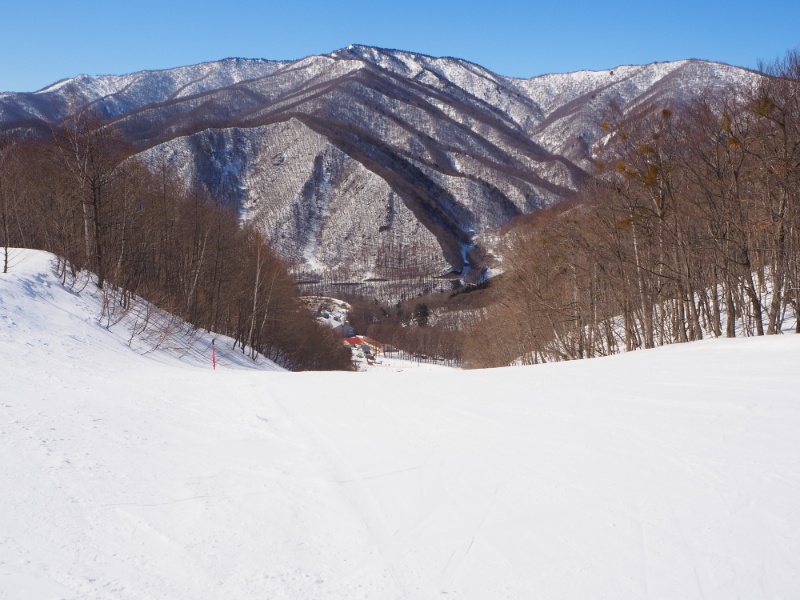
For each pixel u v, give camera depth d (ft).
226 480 22.53
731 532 16.46
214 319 132.57
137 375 50.88
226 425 31.65
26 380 41.68
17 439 26.50
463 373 52.75
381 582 14.93
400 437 28.07
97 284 92.94
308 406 36.60
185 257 129.08
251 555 16.42
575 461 22.84
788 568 14.64
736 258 84.02
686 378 37.45
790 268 78.07
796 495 18.28
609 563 15.34
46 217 108.27
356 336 357.00
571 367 49.39
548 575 14.96
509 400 35.17
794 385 32.37
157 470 23.58
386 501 20.17
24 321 62.23
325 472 23.36
